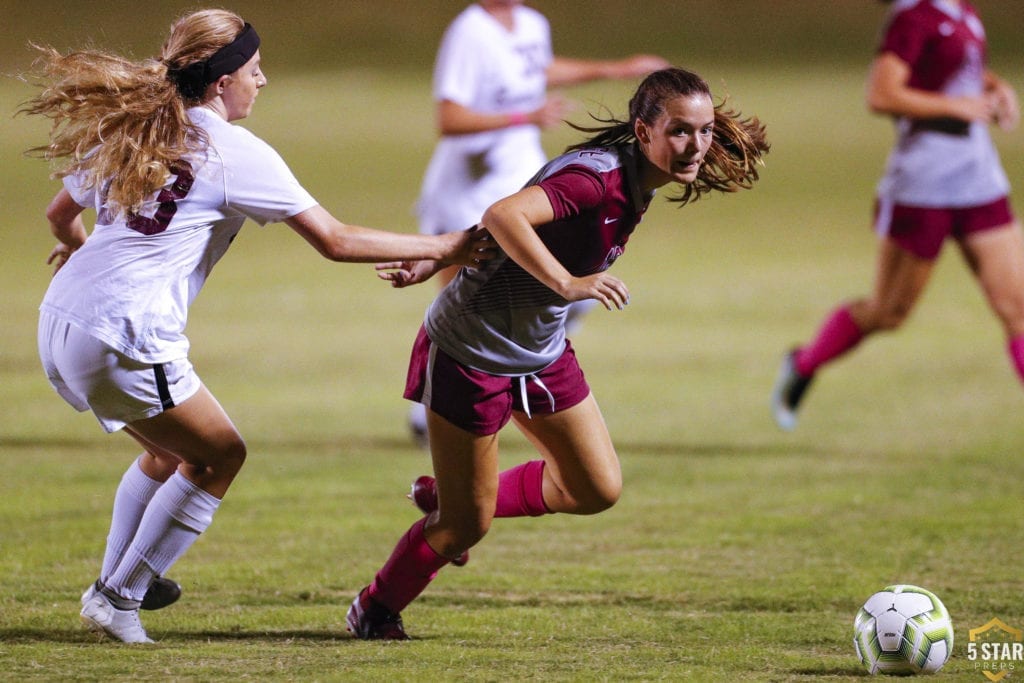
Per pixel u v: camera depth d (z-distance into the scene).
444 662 13.71
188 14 14.57
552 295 14.12
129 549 14.73
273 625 15.84
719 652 14.53
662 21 160.88
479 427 14.44
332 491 24.22
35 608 16.25
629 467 26.34
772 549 20.30
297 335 41.72
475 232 14.10
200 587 17.86
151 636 15.18
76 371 13.96
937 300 48.78
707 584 18.17
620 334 42.09
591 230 13.72
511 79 28.84
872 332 28.39
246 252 61.72
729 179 14.20
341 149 95.69
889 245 27.50
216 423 14.58
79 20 149.38
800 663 14.10
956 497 23.67
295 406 31.98
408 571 15.02
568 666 13.62
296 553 19.92
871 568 19.05
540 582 18.34
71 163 14.30
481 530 15.02
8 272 52.41
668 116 13.27
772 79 135.62
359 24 159.88
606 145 13.86
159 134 13.77
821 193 78.94
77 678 12.72
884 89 26.67
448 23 160.88
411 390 14.84
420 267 14.90
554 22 159.50
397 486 24.66
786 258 57.53
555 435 15.00
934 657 13.59
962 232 26.97
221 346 39.75
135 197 13.62
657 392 33.84
